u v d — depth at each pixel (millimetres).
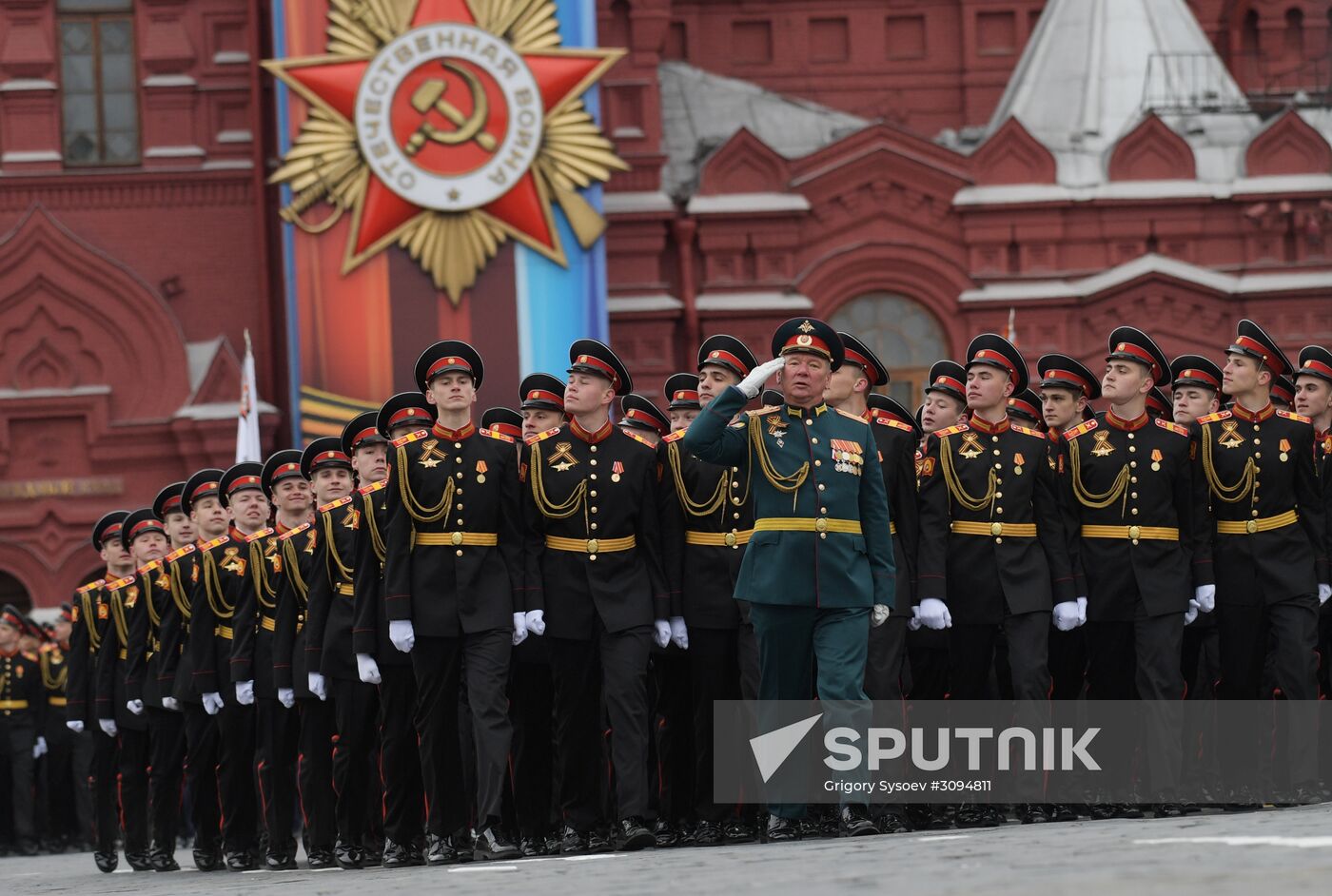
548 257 80688
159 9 85938
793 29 93875
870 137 87125
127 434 83375
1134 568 33719
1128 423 34188
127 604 45375
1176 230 87125
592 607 30766
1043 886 14078
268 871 37094
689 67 93188
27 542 82750
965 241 87000
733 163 87000
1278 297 86250
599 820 31531
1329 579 34938
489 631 30031
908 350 87438
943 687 35469
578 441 31281
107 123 86000
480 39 80438
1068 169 88062
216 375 83688
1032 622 33250
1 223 84375
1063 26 92125
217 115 85875
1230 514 34688
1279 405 39312
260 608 38594
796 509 27297
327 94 79812
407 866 31812
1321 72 94438
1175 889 13242
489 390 80250
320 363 79750
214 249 85312
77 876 42844
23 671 62719
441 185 80000
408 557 30188
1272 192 86500
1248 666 34844
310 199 79688
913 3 94188
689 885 17312
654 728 35000
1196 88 90250
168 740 43156
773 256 86750
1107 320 86438
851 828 27125
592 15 81500
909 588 32781
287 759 38688
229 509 42656
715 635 31656
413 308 80125
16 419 83188
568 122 81000
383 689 31859
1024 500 33562
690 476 31562
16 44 85250
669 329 85688
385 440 35438
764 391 33156
